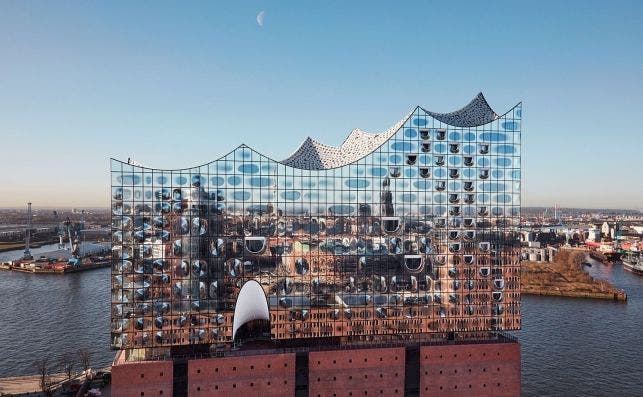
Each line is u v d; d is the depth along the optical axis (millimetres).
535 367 99312
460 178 79562
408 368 76312
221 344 73938
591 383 91438
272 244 73688
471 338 79438
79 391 84812
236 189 72938
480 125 80438
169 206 70875
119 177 69750
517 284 80188
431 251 78188
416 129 78562
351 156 100562
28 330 125000
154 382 67125
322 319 74688
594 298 171125
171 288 70562
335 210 75625
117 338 68875
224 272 72188
